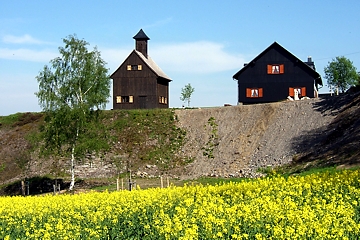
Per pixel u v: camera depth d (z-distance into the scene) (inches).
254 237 631.8
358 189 949.2
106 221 807.7
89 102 2058.3
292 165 1909.4
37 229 840.3
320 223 633.6
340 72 3759.8
